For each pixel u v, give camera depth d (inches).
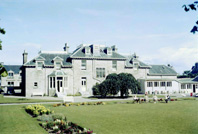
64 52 2258.9
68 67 2020.2
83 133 518.3
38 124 657.0
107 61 2158.0
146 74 2362.2
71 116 798.5
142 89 2278.5
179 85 2428.6
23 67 2082.9
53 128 566.6
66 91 1990.7
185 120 707.4
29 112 900.6
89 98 1689.2
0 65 272.8
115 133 538.0
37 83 1934.1
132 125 631.8
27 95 1898.4
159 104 1232.2
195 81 2559.1
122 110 968.9
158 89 2315.5
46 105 1190.3
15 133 540.1
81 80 2063.2
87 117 775.7
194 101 1417.3
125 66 2242.9
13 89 2406.5
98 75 2121.1
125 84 1737.2
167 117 768.3
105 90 1728.6
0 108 1041.5
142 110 965.2
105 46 2343.8
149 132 548.1
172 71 2598.4
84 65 2080.5
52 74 1943.9
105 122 677.9
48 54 2081.7
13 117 781.3
